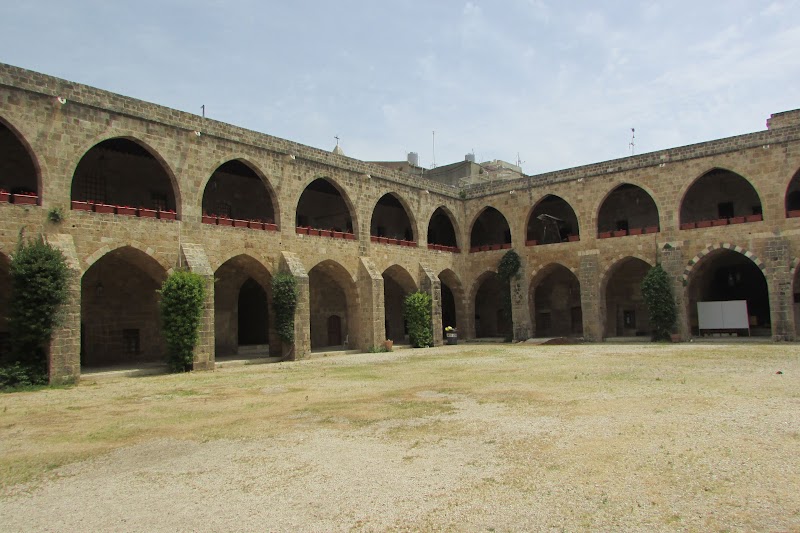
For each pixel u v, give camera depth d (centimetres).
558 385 1598
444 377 1888
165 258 2347
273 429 1145
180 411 1380
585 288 3428
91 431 1174
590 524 617
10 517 708
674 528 599
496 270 3881
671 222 3184
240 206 3241
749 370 1767
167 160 2383
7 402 1566
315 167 3023
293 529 637
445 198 3903
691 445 902
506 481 770
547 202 4128
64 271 1942
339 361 2614
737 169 2988
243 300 3466
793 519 613
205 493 771
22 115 1977
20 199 1978
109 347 2636
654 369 1878
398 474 820
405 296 3759
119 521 681
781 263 2841
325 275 3625
